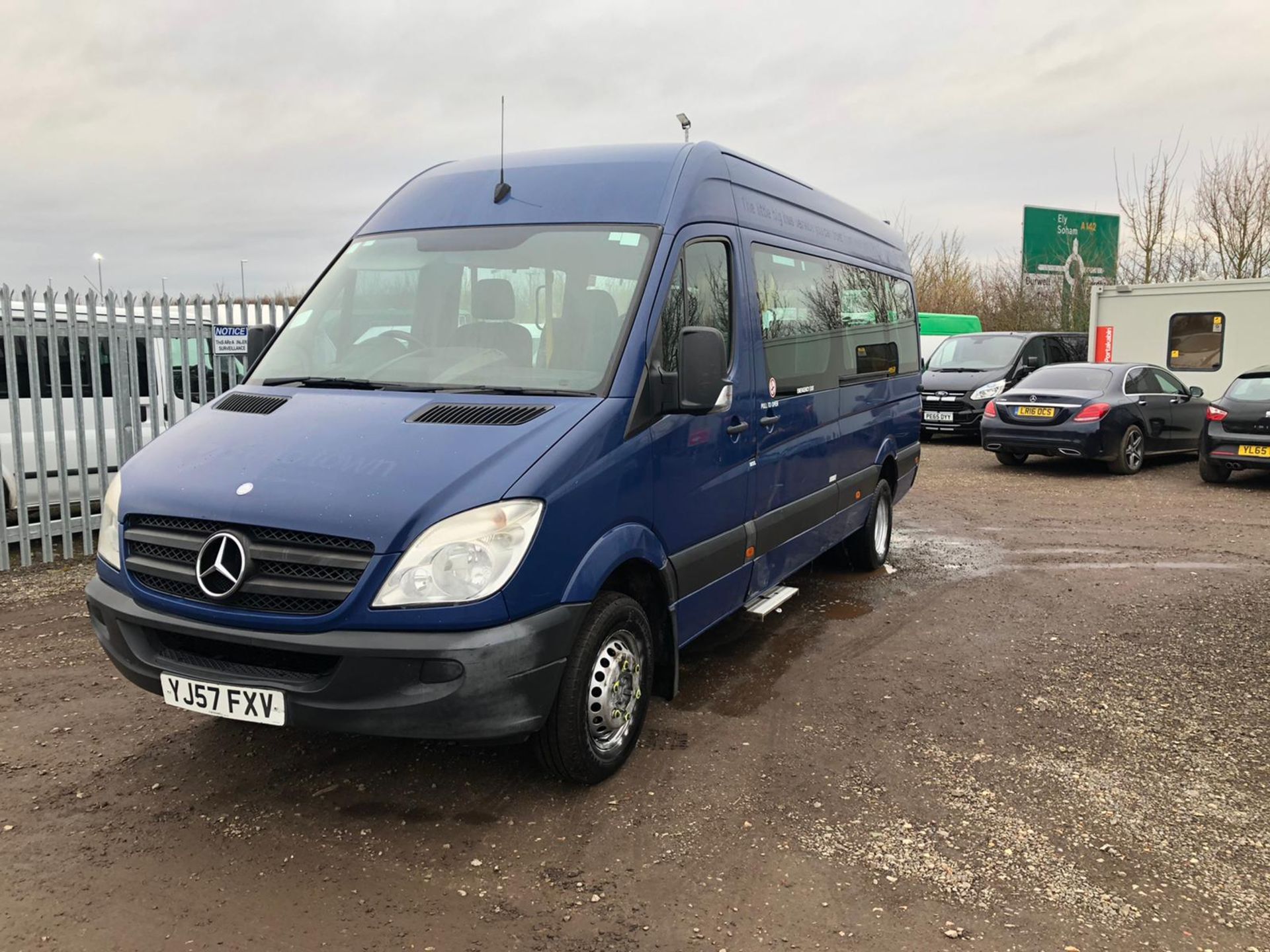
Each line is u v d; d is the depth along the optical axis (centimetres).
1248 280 1522
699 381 382
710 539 452
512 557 321
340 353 432
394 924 294
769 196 544
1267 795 380
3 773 394
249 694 328
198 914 299
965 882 319
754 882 318
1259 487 1187
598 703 374
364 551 314
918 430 840
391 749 414
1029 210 3109
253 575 324
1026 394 1300
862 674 522
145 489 354
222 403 413
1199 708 471
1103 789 386
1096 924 296
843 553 739
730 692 494
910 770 402
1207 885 317
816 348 586
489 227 447
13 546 829
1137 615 632
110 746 420
